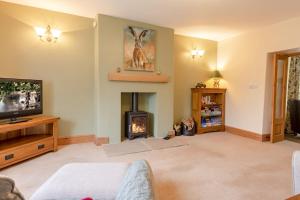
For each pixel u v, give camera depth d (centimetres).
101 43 371
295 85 521
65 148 357
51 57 362
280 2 304
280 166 285
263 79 424
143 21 402
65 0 314
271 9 331
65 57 374
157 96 432
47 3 327
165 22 406
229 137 455
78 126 394
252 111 448
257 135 434
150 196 80
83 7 341
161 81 427
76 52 383
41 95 331
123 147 365
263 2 305
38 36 350
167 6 328
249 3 310
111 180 143
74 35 379
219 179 243
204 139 434
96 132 390
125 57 394
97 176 149
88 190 131
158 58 430
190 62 513
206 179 242
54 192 129
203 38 522
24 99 306
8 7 324
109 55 379
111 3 321
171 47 444
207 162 298
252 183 234
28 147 289
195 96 495
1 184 69
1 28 320
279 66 430
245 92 466
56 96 371
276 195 208
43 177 241
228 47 511
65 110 380
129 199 78
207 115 504
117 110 392
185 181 237
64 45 371
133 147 366
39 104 328
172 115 452
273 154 338
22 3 329
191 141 416
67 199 127
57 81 370
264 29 421
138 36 405
